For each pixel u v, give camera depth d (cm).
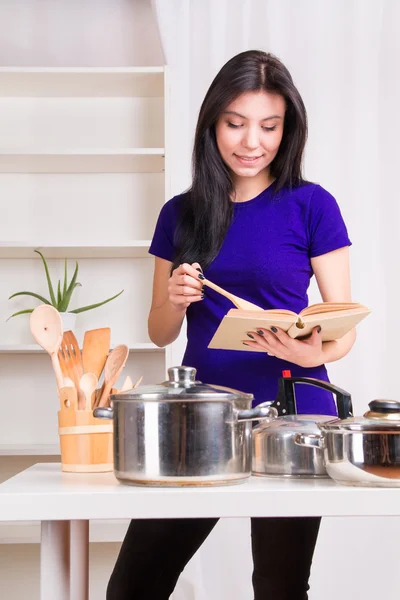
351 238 260
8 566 260
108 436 111
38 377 267
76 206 271
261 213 152
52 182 271
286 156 152
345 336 141
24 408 266
